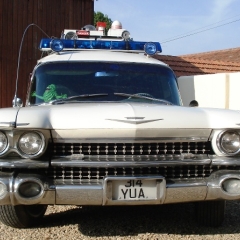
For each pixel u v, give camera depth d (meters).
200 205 4.80
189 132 4.02
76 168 3.88
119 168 3.89
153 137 3.94
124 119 3.86
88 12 13.04
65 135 3.86
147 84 5.28
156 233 4.64
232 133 4.02
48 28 12.23
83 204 3.86
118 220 5.11
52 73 5.21
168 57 13.68
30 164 3.74
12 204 3.81
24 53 11.71
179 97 5.41
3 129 3.76
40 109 4.05
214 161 4.00
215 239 4.46
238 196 4.00
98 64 5.34
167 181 3.96
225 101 9.79
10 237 4.44
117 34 7.04
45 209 5.08
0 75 11.27
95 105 4.24
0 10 11.22
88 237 4.47
